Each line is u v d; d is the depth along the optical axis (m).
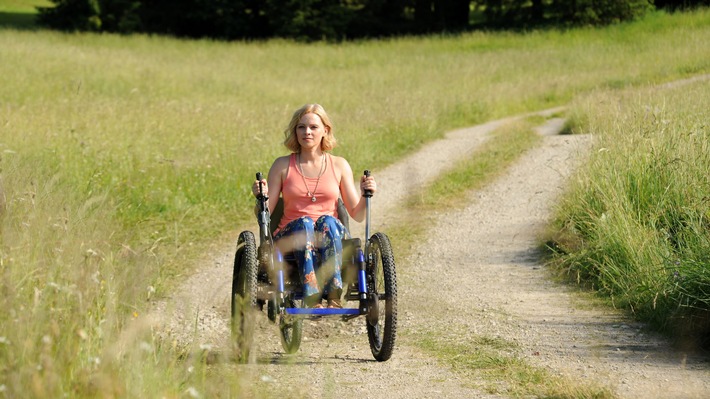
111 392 4.59
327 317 8.07
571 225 10.79
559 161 17.58
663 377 6.45
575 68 37.69
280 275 6.54
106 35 48.06
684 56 37.69
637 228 9.46
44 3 76.56
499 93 30.12
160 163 14.29
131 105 21.03
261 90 29.30
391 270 6.66
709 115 12.51
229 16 60.53
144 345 5.01
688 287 7.65
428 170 17.61
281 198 7.27
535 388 6.22
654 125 11.67
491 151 19.33
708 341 7.20
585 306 8.64
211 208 13.23
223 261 10.68
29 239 6.37
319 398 5.95
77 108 19.44
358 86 32.41
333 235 6.75
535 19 58.12
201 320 8.08
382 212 14.09
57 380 4.52
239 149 15.86
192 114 19.81
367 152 18.36
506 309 8.62
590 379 6.39
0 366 4.59
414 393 6.12
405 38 51.69
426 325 8.12
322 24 59.81
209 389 5.30
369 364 6.88
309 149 7.27
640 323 7.98
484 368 6.75
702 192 9.62
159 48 43.84
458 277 10.11
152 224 12.12
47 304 5.34
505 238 12.03
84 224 7.59
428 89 30.34
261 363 6.82
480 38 49.12
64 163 13.27
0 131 14.58
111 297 5.68
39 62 29.30
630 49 42.22
